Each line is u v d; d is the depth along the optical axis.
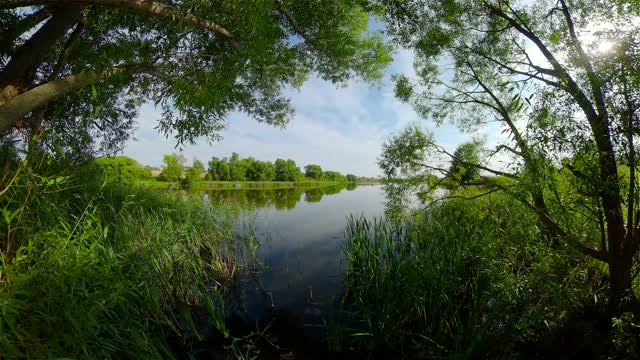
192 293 4.88
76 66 6.41
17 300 1.84
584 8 3.96
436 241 5.11
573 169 3.25
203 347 3.82
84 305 2.46
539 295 3.53
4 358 1.75
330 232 11.04
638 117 2.67
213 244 7.68
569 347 3.16
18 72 4.67
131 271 3.94
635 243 3.09
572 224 3.70
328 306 4.98
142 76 6.62
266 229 11.12
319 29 8.04
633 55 2.59
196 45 5.34
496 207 4.94
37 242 2.55
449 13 5.75
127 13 5.47
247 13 4.55
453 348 3.52
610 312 3.19
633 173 2.90
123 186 7.20
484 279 3.95
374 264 5.02
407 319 4.13
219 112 5.59
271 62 7.02
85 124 6.99
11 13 5.05
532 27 4.93
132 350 2.89
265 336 4.09
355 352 3.76
